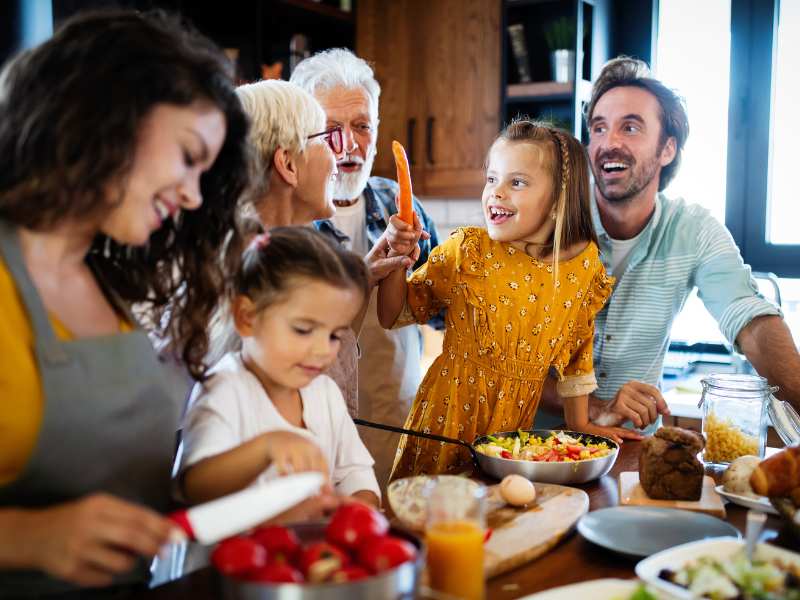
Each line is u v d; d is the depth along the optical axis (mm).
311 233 1197
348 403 1617
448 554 922
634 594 869
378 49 3412
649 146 2072
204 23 2887
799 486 1178
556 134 1758
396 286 1760
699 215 2113
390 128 3436
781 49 3092
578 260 1790
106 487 998
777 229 3176
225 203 1164
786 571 969
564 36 3041
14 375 900
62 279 1009
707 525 1172
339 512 888
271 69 2945
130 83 914
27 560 799
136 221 956
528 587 1024
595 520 1191
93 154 903
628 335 2127
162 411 1061
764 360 1908
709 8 3207
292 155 1523
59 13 2148
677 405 2703
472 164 3271
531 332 1745
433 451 1771
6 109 942
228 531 801
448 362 1788
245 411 1180
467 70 3246
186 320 1174
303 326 1136
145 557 1096
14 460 929
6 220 945
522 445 1603
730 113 3162
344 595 746
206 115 975
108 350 983
